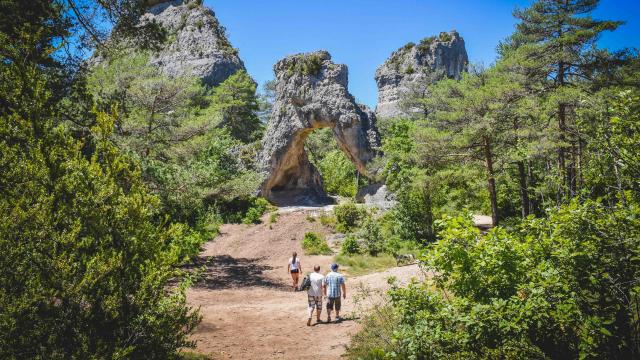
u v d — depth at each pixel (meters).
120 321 3.94
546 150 17.47
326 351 7.38
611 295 3.82
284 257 22.67
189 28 61.81
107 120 4.63
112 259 3.80
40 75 4.31
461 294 4.75
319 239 24.94
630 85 17.41
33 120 4.08
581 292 3.90
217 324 9.26
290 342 8.05
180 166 19.53
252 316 10.44
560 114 17.61
